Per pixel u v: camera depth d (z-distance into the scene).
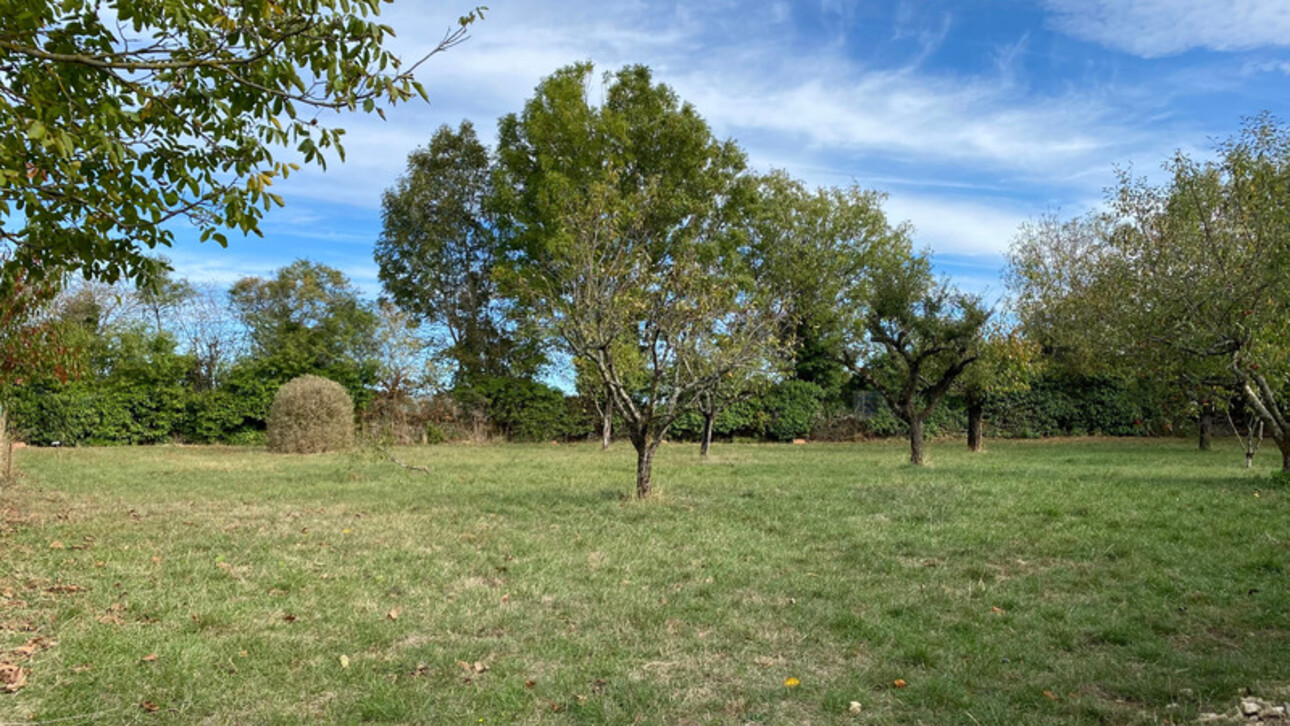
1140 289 12.30
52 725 3.71
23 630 4.94
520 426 27.41
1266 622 5.26
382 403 25.94
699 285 11.18
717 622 5.34
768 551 7.45
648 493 10.78
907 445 26.33
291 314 31.42
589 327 10.48
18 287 9.13
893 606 5.67
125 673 4.31
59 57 3.96
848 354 19.23
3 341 9.89
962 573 6.67
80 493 11.43
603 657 4.69
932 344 17.12
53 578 6.16
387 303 29.56
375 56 4.57
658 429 11.02
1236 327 11.33
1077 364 23.41
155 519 9.05
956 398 29.34
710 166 26.73
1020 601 5.80
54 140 3.74
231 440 24.14
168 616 5.31
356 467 15.76
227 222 4.96
